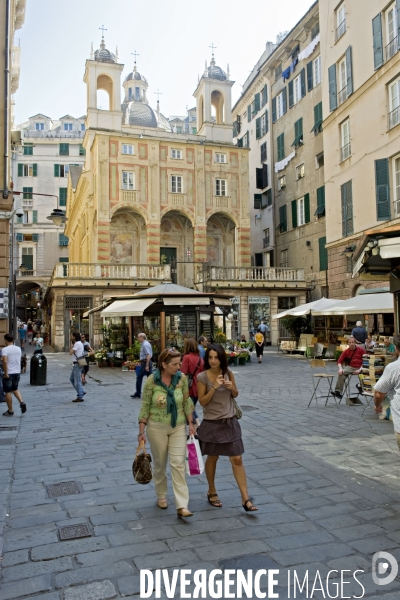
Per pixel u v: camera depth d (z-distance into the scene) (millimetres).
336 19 26312
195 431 5297
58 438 8289
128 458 7047
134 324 21750
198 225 35969
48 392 14000
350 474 6199
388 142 21797
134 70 52688
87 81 36500
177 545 4273
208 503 5258
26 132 62000
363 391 11094
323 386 14633
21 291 63500
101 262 32719
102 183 33688
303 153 34875
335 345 23188
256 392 13430
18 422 9688
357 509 5047
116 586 3656
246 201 37531
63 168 61438
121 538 4426
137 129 37562
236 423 5141
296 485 5797
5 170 15727
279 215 39094
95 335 30688
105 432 8727
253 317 34156
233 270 34281
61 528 4660
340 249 26391
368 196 23422
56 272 31125
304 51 33812
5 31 16031
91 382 16266
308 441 7867
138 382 12805
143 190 34719
